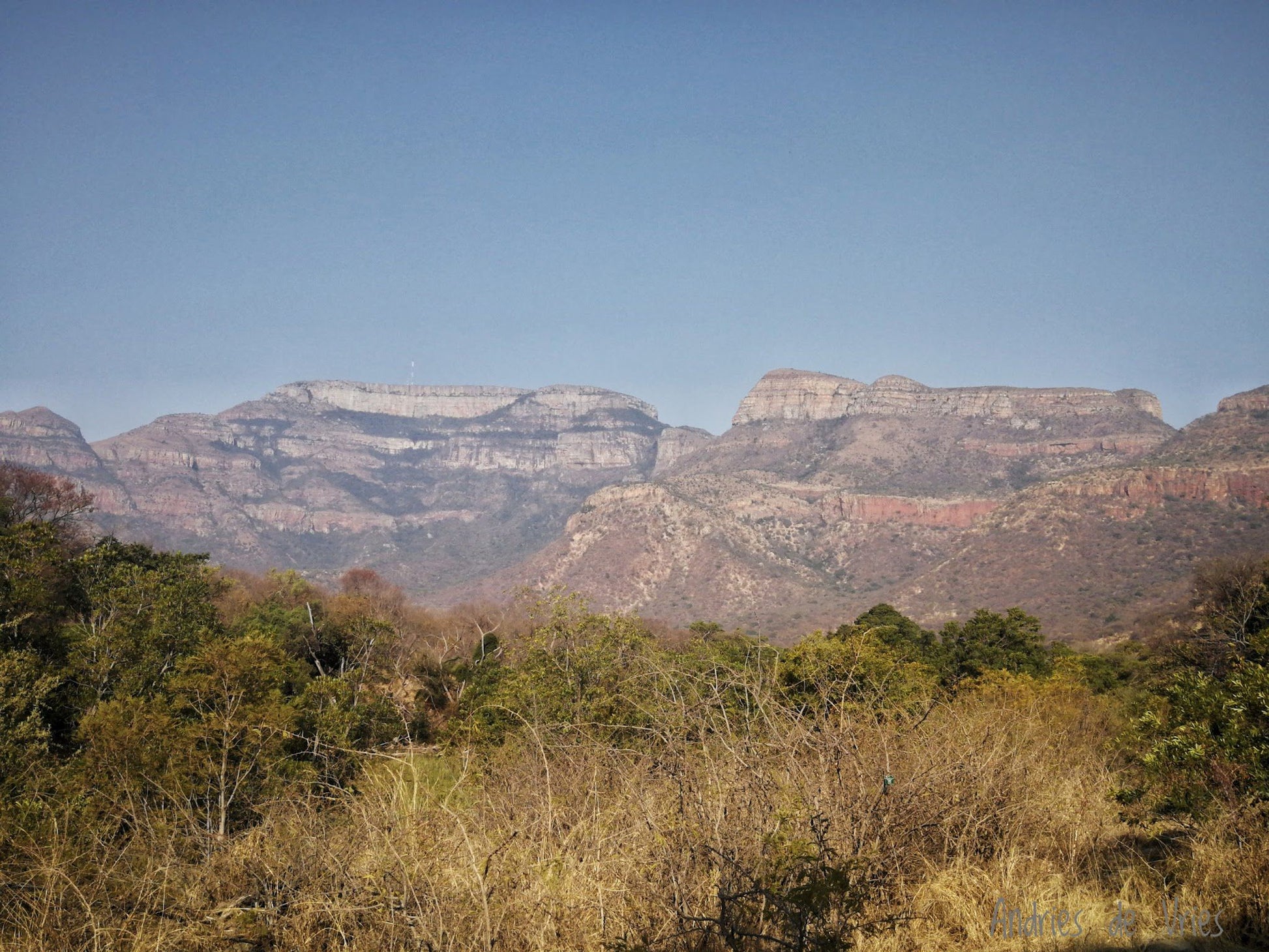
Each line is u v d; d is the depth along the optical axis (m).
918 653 32.09
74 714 21.86
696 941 4.96
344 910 5.05
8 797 11.37
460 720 18.58
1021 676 19.00
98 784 11.76
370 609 52.25
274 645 23.02
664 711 6.85
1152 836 7.06
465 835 5.17
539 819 5.98
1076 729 11.62
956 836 6.51
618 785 6.61
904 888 5.77
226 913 5.24
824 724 6.46
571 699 15.45
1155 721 8.41
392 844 5.45
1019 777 7.32
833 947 4.76
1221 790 6.84
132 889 5.57
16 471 53.81
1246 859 5.93
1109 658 37.72
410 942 4.95
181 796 8.14
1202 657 22.00
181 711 18.31
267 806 6.67
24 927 5.38
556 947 4.89
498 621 56.22
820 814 5.57
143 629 26.52
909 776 6.55
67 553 39.62
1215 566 36.56
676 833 5.58
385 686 26.34
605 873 5.43
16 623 22.31
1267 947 5.09
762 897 5.12
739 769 6.03
